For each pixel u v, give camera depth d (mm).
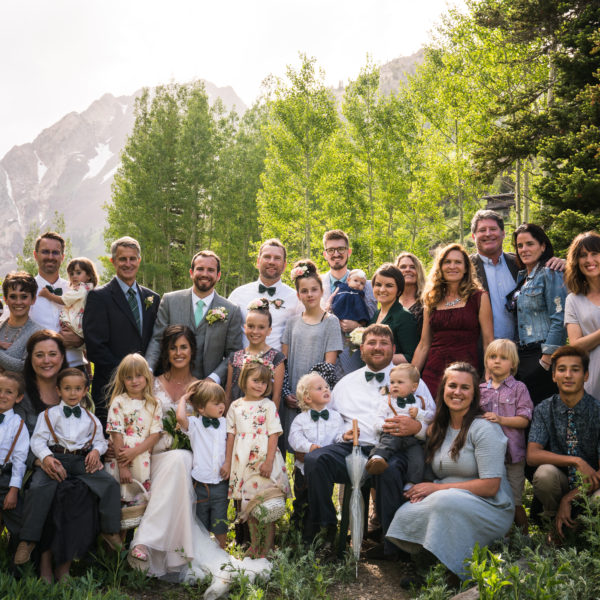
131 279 5594
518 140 14484
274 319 5934
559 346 5145
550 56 14227
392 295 5730
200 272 5480
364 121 28359
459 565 4117
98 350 5332
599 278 4930
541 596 3361
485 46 19750
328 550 4734
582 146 12711
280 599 4121
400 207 27703
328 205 27328
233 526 5121
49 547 4258
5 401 4566
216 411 4875
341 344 5602
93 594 3994
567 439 4676
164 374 5242
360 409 5074
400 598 4141
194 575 4355
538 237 5520
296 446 4934
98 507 4418
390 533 4363
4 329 5348
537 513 5004
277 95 27125
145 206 43656
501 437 4504
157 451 4816
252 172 43938
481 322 5352
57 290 5840
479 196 24438
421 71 25547
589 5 13797
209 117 45281
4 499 4367
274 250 6016
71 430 4531
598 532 4016
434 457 4664
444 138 25406
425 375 5426
